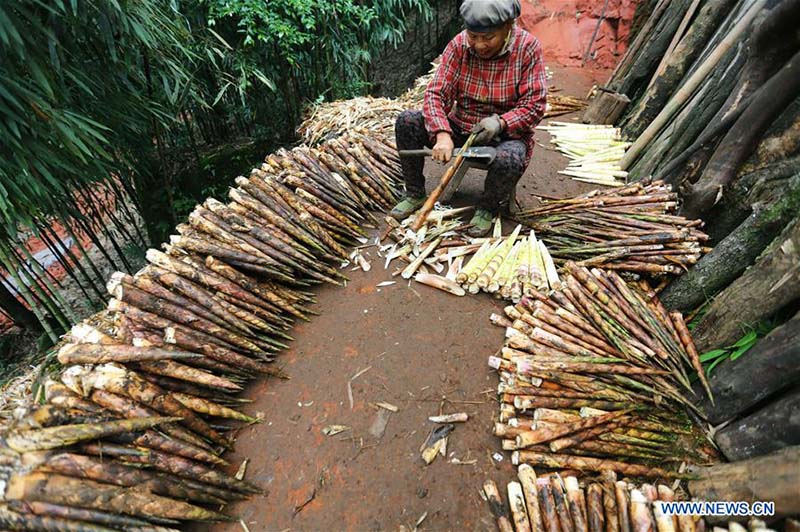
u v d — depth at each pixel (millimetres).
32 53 2246
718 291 2006
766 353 1529
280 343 2057
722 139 2363
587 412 1687
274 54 4777
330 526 1474
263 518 1493
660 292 2234
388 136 3686
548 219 2711
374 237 2730
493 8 2016
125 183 3826
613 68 5484
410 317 2199
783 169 1983
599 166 3410
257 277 2234
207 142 6047
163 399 1546
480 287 2279
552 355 1868
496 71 2342
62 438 1289
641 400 1753
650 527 1411
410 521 1480
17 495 1209
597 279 2172
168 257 1991
